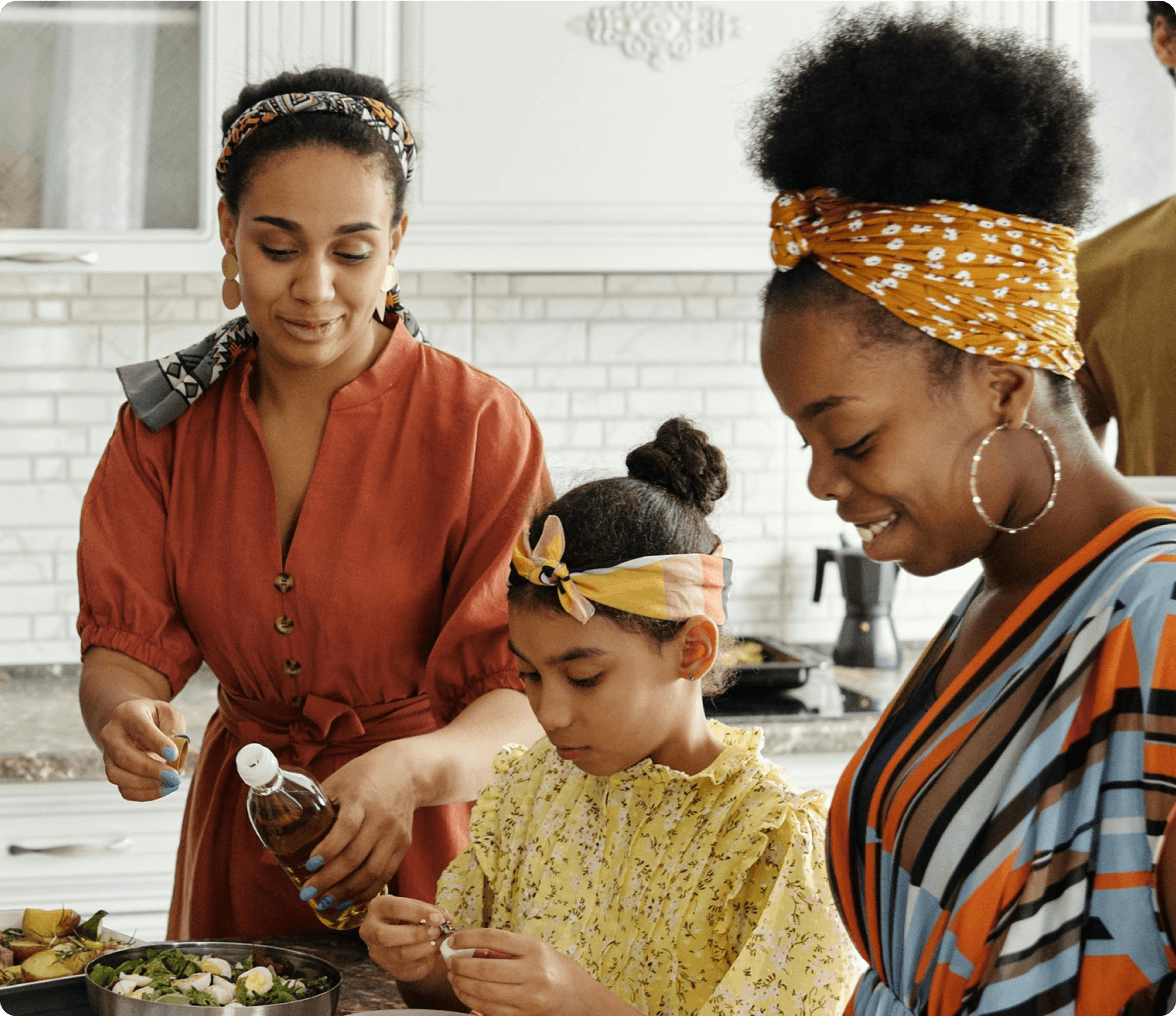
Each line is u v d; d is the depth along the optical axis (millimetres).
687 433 1145
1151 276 1851
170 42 2400
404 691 1477
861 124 724
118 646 1443
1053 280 725
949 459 729
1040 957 662
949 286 708
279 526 1464
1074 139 737
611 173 2484
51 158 2381
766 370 777
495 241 2469
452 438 1450
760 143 796
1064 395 743
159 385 1471
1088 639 675
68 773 2240
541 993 929
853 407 729
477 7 2432
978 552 761
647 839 1117
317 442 1461
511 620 1086
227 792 1477
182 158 2416
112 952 1135
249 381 1502
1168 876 593
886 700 2535
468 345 2867
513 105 2451
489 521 1436
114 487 1485
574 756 1086
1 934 1297
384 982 1177
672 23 2469
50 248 2367
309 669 1452
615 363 2908
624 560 1056
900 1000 763
